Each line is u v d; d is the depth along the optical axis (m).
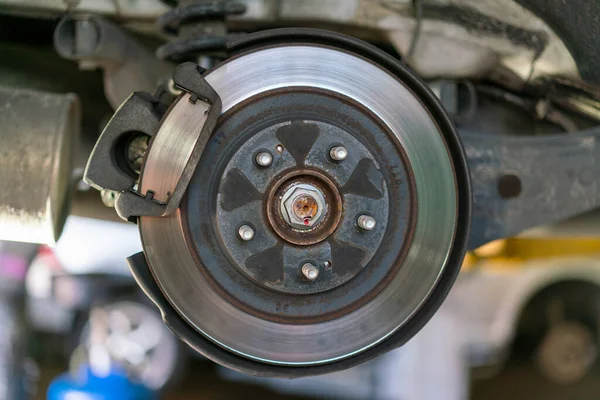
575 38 1.06
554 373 3.15
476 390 3.19
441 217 0.89
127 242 3.24
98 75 1.43
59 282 3.19
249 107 0.86
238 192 0.84
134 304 3.18
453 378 2.76
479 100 1.26
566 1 1.05
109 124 0.83
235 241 0.84
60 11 1.15
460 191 0.90
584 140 1.05
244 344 0.85
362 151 0.87
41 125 1.00
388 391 2.79
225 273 0.85
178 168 0.82
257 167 0.85
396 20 1.09
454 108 1.13
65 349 3.29
